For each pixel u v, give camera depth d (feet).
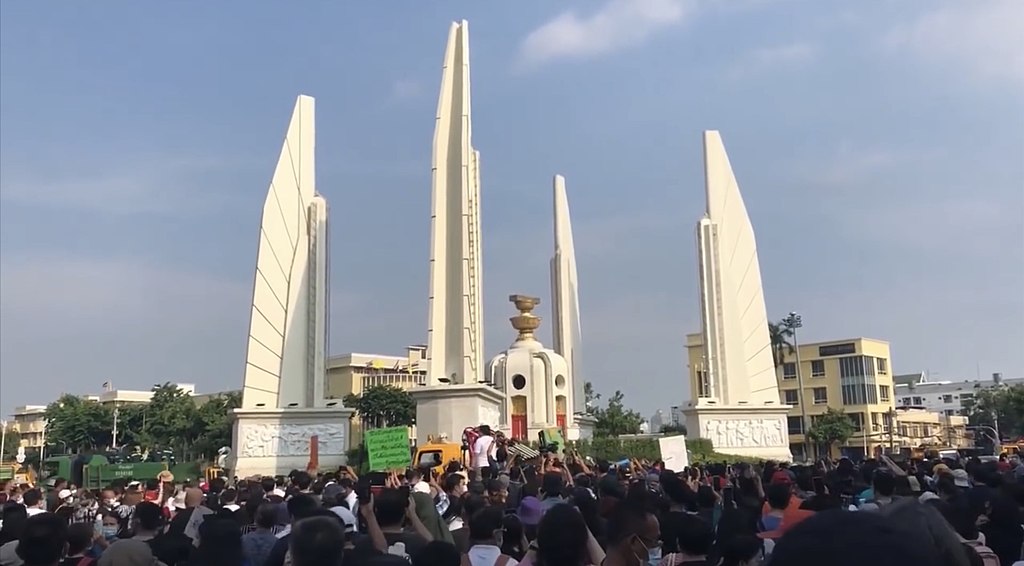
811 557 6.98
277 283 159.33
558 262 227.61
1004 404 359.66
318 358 159.12
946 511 29.68
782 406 177.17
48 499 57.11
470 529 27.35
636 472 72.13
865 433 344.90
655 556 30.66
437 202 141.28
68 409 362.33
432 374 134.62
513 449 101.71
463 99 145.38
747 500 43.11
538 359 194.29
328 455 154.20
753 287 183.62
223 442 323.16
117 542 24.41
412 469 59.36
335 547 18.30
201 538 25.66
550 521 19.71
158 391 363.97
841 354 356.79
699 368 340.80
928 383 577.84
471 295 142.10
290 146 165.37
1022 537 29.99
